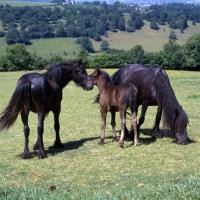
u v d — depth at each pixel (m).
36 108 9.87
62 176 8.40
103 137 11.28
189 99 22.14
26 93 9.56
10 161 9.70
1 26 130.75
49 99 10.11
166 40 118.38
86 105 21.27
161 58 63.16
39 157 9.84
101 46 109.44
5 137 13.08
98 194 6.55
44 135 13.07
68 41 114.56
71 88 32.25
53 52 103.88
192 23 138.50
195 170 8.46
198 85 31.50
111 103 10.80
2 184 7.73
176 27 133.38
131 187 7.30
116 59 62.88
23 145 11.61
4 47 108.94
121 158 9.70
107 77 11.20
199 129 13.30
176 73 50.47
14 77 46.50
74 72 11.07
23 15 140.50
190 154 9.88
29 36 116.62
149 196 6.24
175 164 9.02
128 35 125.06
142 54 63.59
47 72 10.71
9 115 9.52
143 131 13.23
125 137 12.29
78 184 7.81
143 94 11.34
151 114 17.16
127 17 154.25
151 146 10.82
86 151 10.54
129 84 10.62
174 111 10.64
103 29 124.25
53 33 119.44
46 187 7.67
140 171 8.55
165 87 10.76
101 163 9.27
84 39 106.94
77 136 12.78
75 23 132.75
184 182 7.07
